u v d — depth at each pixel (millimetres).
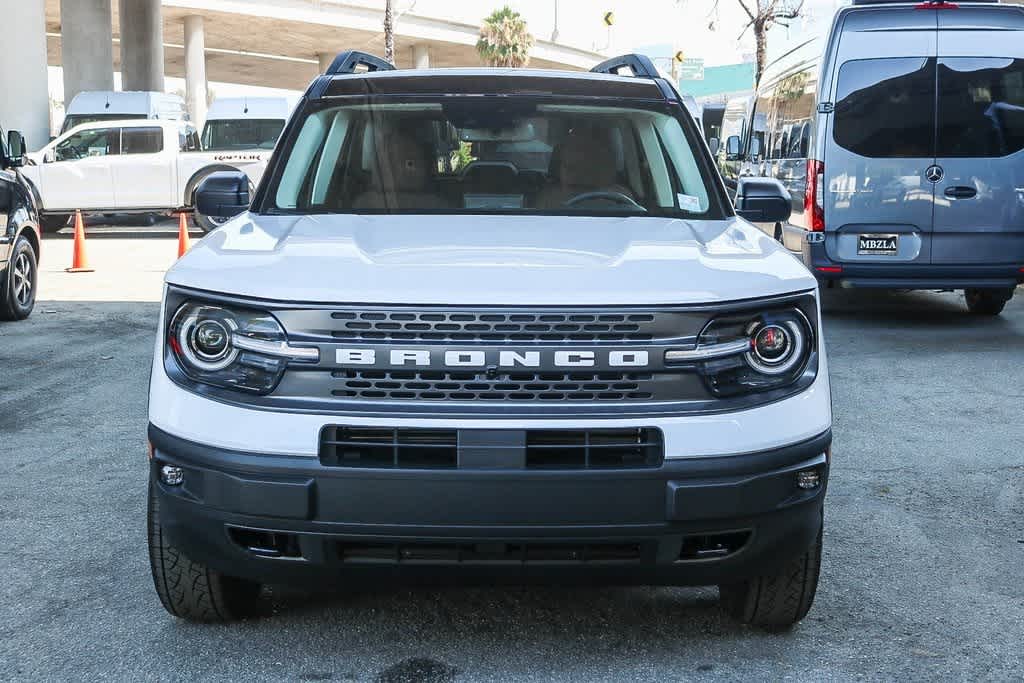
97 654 3545
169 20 61156
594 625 3777
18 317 10648
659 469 3102
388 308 3113
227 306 3199
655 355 3139
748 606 3658
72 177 20953
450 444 3088
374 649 3578
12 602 3973
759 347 3252
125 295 12562
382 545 3168
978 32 9602
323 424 3094
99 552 4492
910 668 3496
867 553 4566
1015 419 6859
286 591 4039
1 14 26750
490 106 4574
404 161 4438
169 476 3281
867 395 7520
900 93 9633
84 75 37188
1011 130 9609
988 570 4387
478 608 3898
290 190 4348
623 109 4680
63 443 6219
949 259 9703
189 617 3748
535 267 3330
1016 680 3420
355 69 5223
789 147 11141
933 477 5664
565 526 3096
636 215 4246
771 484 3188
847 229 9789
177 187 21312
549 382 3129
